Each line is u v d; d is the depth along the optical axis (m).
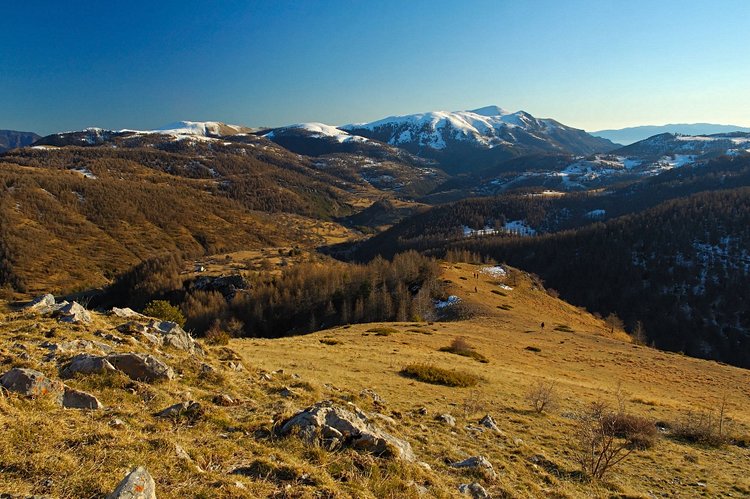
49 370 11.64
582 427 19.23
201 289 128.00
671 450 20.12
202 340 28.47
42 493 6.16
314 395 16.00
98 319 18.08
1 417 7.93
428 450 13.34
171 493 6.80
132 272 153.12
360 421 11.73
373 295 96.12
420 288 100.00
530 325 74.75
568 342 62.56
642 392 38.12
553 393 29.86
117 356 13.00
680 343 158.00
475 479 11.49
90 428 8.49
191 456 8.48
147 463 7.53
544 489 12.36
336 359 31.80
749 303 164.75
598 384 38.72
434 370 29.78
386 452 10.49
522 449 16.03
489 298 95.38
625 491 13.80
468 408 21.95
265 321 105.19
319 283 112.44
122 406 10.66
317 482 8.30
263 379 16.95
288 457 9.24
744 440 23.11
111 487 6.54
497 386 30.20
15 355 12.02
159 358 15.21
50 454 7.18
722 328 161.12
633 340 91.88
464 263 143.75
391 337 51.06
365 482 8.90
